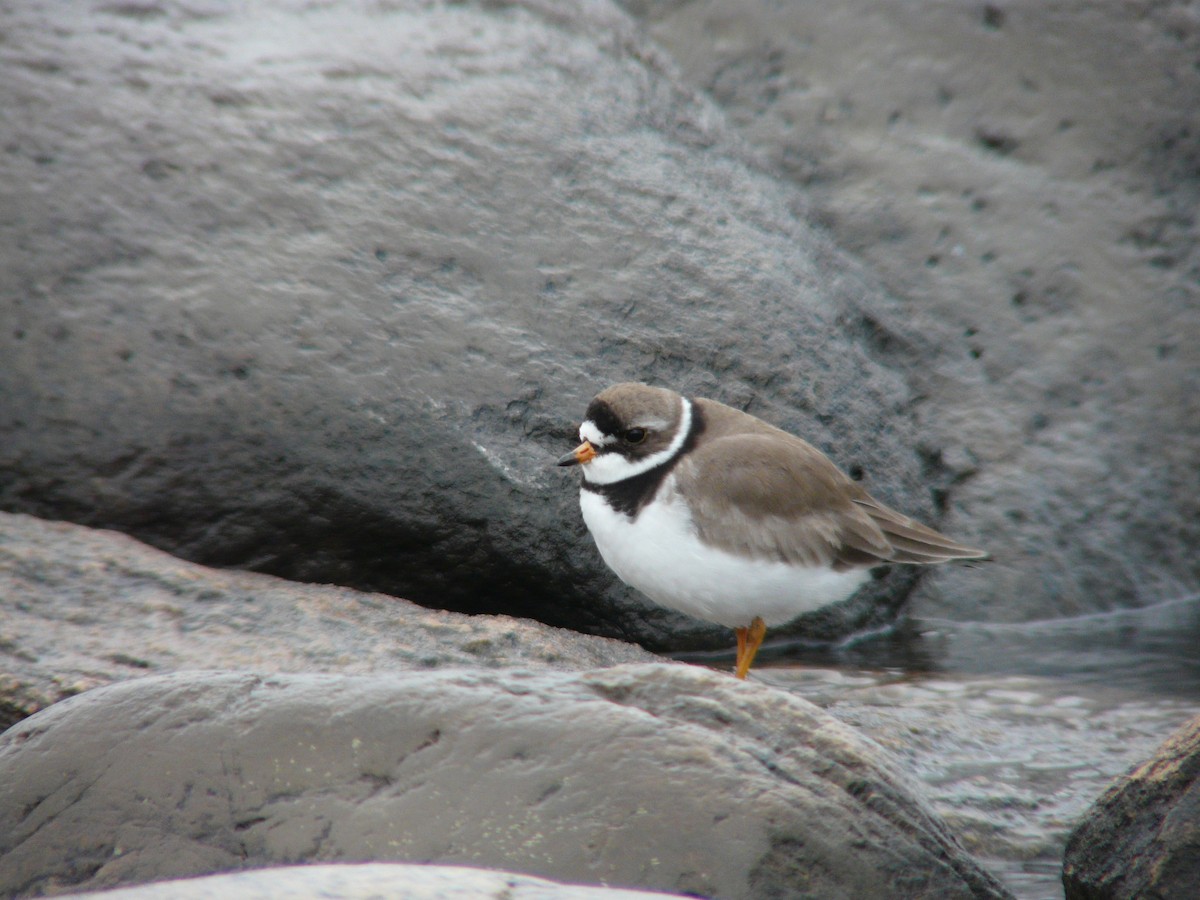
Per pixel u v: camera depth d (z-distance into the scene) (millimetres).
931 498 13383
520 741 6320
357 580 11367
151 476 10914
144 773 6469
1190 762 6746
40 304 11031
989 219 15188
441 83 13180
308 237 11688
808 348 12727
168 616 9789
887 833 6273
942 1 15984
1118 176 15516
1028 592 13344
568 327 11844
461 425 11141
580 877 5918
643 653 10852
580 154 13070
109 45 12547
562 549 11359
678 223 12969
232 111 12273
